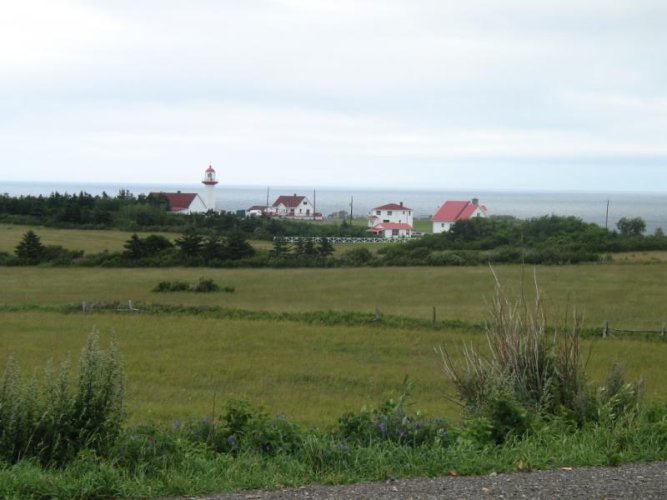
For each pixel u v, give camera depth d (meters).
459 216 119.06
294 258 67.81
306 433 8.62
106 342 28.84
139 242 68.19
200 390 20.91
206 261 66.19
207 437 8.41
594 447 8.04
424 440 8.44
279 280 57.38
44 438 7.46
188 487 6.65
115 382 7.94
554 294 48.16
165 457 7.37
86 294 48.56
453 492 6.43
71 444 7.45
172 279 57.12
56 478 6.64
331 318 34.69
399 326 33.19
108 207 107.88
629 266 63.34
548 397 10.15
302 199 161.75
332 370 24.12
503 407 9.01
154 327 32.81
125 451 7.39
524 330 10.86
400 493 6.43
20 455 7.31
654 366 24.64
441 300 47.12
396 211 130.75
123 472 6.99
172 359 25.78
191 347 28.33
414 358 26.50
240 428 8.59
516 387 10.39
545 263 66.12
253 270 63.84
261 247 78.69
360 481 6.96
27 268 64.56
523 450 7.89
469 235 79.50
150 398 19.39
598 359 25.47
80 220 97.81
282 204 159.62
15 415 7.45
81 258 67.06
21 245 68.81
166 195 131.75
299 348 28.36
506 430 8.80
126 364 24.70
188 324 33.72
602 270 60.97
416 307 43.19
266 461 7.70
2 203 100.94
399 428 8.53
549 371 10.55
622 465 7.47
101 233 90.69
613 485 6.62
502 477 6.98
